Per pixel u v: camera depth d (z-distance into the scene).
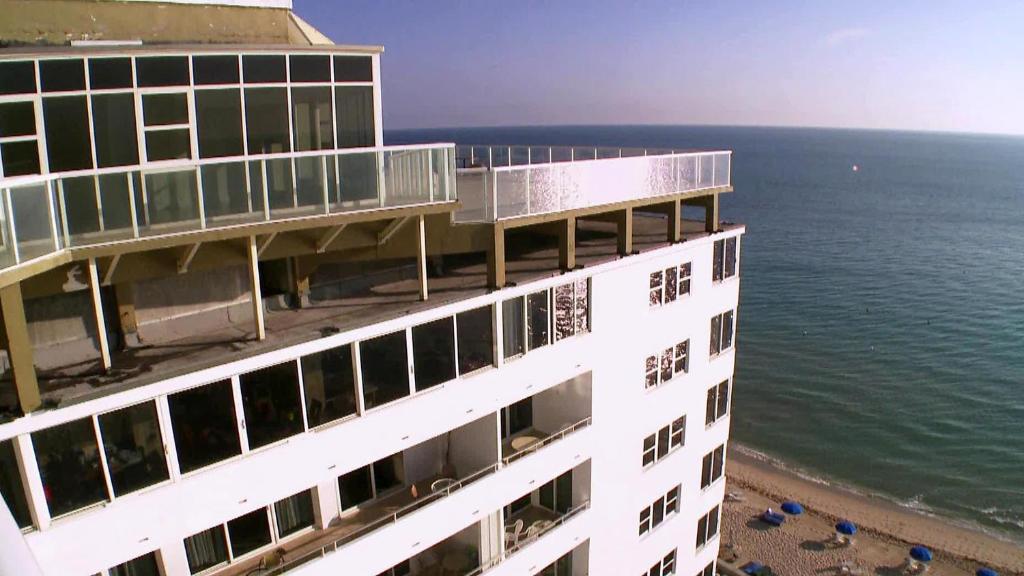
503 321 16.31
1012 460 55.88
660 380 21.59
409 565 17.78
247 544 14.49
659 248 20.34
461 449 17.59
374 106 16.11
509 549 17.64
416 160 14.71
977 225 157.25
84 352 12.84
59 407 10.19
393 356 14.21
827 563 44.44
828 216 170.38
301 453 12.95
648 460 21.81
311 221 13.41
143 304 13.75
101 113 12.84
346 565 14.01
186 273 14.34
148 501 11.23
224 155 14.22
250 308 15.35
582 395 19.05
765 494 53.03
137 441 11.09
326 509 15.59
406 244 15.70
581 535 19.44
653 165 19.73
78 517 10.59
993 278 106.50
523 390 16.94
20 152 12.25
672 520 23.39
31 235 10.30
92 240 11.34
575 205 17.62
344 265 16.69
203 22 15.97
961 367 72.62
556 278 17.19
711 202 22.80
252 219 12.84
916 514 50.22
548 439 18.42
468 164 25.20
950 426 61.16
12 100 12.05
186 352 12.49
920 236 142.38
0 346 9.80
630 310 19.67
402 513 16.02
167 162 12.63
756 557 45.03
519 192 16.28
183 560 13.36
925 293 98.75
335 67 15.29
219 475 11.95
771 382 71.12
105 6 14.75
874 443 59.56
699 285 22.47
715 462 25.47
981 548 46.19
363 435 13.84
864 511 50.66
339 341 13.24
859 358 76.00
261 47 14.12
